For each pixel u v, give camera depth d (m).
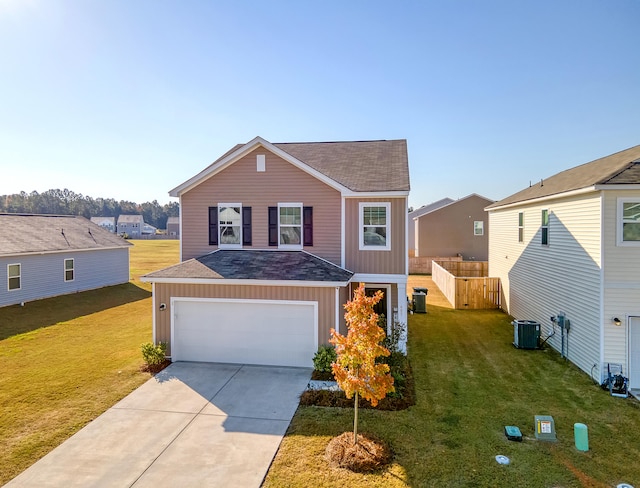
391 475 6.43
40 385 10.15
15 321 17.17
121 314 18.84
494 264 21.20
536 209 15.07
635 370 10.21
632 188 9.96
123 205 163.12
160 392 9.76
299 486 6.17
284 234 14.19
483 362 12.14
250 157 14.37
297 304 11.55
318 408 8.85
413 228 48.16
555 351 13.22
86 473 6.55
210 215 14.70
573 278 11.97
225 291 11.86
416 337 14.95
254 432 7.82
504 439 7.59
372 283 14.13
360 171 14.93
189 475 6.48
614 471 6.60
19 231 22.30
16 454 7.08
